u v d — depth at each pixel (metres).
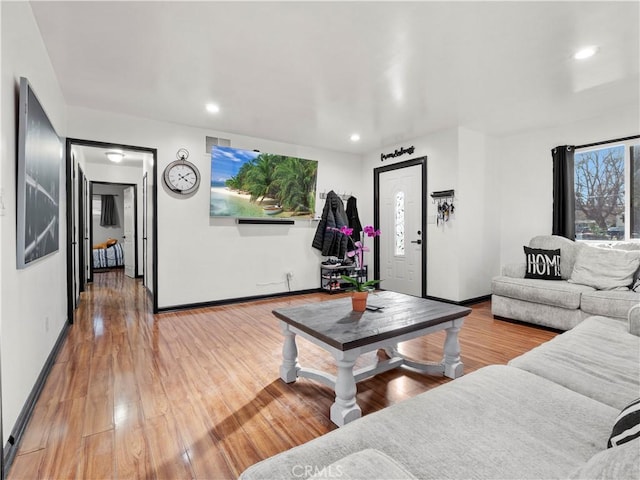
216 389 2.14
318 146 5.30
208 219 4.39
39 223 2.05
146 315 3.93
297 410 1.90
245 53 2.52
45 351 2.34
